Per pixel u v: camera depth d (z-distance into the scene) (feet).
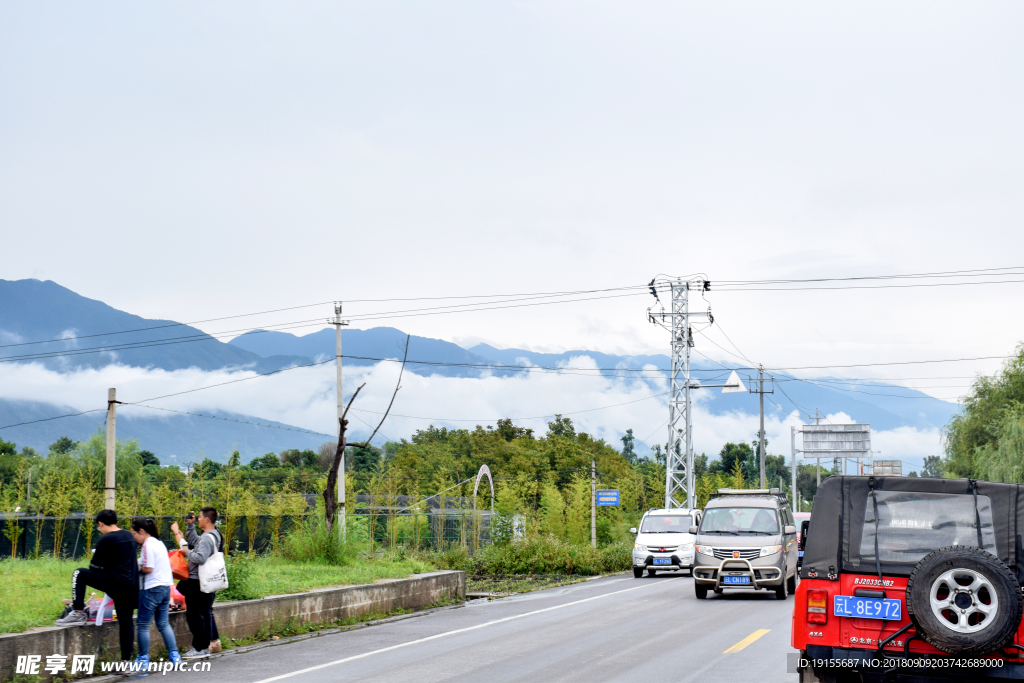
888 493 25.88
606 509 159.94
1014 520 24.98
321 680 34.50
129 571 35.91
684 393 129.90
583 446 224.53
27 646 33.12
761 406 195.42
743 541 68.80
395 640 47.14
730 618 55.83
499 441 219.82
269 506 104.17
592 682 33.40
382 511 110.63
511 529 115.65
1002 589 22.85
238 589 47.67
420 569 72.90
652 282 131.64
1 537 78.84
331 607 53.36
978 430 170.91
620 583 91.50
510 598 76.79
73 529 84.48
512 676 34.91
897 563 25.16
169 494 101.24
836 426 215.51
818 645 25.32
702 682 33.17
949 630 23.12
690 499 126.31
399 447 221.05
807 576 25.80
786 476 422.82
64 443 185.37
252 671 36.88
